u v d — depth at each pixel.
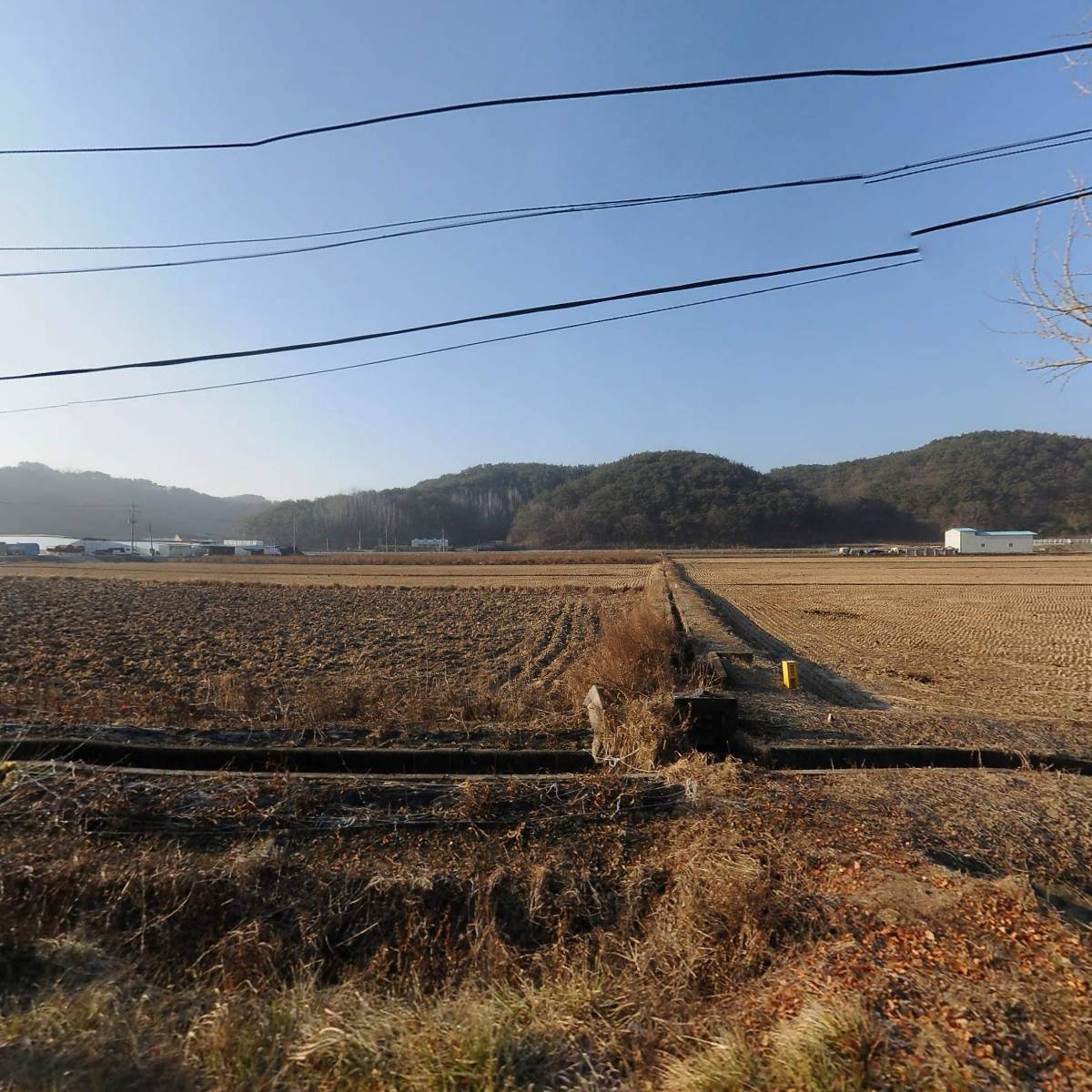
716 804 6.18
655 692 10.79
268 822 5.77
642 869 5.32
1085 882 5.16
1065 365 5.14
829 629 24.97
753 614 29.58
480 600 36.28
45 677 14.30
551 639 21.81
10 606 29.41
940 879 4.92
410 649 19.66
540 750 8.95
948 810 6.21
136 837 5.60
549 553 107.25
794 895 4.71
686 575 56.53
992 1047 3.16
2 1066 3.34
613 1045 3.49
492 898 5.05
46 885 4.98
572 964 4.47
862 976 3.78
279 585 45.34
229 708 11.08
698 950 4.31
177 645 19.39
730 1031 3.38
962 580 49.28
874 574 56.53
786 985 3.83
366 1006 3.77
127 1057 3.47
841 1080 2.93
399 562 90.38
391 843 5.61
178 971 4.62
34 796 6.02
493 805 6.02
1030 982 3.68
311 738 9.21
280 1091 3.26
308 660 17.52
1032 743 8.94
